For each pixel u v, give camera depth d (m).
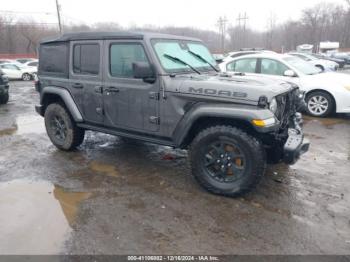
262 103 3.47
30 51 56.53
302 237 3.14
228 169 3.84
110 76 4.53
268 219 3.43
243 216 3.49
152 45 4.13
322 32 67.88
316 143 5.91
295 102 4.45
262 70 8.23
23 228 3.30
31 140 6.26
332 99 7.64
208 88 3.76
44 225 3.35
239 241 3.08
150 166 4.88
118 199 3.88
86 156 5.31
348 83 7.57
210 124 3.94
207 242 3.07
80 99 4.98
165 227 3.31
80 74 4.91
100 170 4.73
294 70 7.98
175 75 4.11
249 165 3.63
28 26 55.47
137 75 3.91
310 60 18.19
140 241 3.09
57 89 5.23
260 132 3.48
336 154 5.34
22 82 20.06
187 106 3.92
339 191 4.05
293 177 4.45
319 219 3.43
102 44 4.55
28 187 4.20
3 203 3.79
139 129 4.41
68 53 5.01
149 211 3.61
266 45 71.75
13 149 5.70
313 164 4.91
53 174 4.61
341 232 3.21
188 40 4.85
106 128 4.83
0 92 10.30
